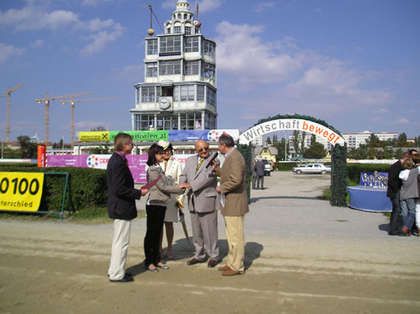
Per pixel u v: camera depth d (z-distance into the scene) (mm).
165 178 5984
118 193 5184
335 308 4324
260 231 8930
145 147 41250
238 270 5570
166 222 6402
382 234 8578
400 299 4609
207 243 6035
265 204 14562
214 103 48438
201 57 45281
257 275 5566
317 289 4957
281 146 108938
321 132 13977
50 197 10883
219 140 5789
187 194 6293
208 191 5992
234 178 5488
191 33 46562
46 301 4531
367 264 6109
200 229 6211
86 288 4996
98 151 43750
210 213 6020
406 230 8328
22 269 5844
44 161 25891
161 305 4406
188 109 44344
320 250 7012
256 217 11227
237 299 4602
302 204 14555
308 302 4504
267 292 4848
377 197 12266
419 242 7691
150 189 5871
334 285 5117
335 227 9516
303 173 48344
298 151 99062
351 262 6234
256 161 22875
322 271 5750
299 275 5559
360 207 12742
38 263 6180
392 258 6457
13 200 10820
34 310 4258
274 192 20438
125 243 5312
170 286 5086
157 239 5859
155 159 6133
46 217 10586
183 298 4637
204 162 6023
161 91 45438
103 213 10945
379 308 4328
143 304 4438
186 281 5301
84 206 11148
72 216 10602
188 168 6148
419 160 8281
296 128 14156
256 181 24156
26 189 10805
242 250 5605
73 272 5695
